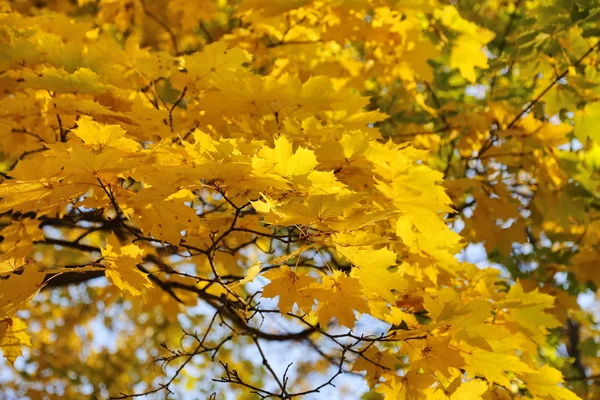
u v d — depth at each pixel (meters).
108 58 3.48
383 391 2.87
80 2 5.31
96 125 2.65
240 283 2.51
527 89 5.23
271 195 2.63
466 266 3.48
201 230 3.66
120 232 4.30
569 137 5.19
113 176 2.66
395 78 4.57
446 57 5.37
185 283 3.91
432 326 2.63
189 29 5.51
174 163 2.70
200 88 3.47
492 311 3.34
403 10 4.07
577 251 5.18
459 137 5.09
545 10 4.46
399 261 3.73
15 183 2.58
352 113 3.29
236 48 3.35
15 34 3.53
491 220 4.30
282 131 3.14
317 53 4.37
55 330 7.36
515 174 4.82
